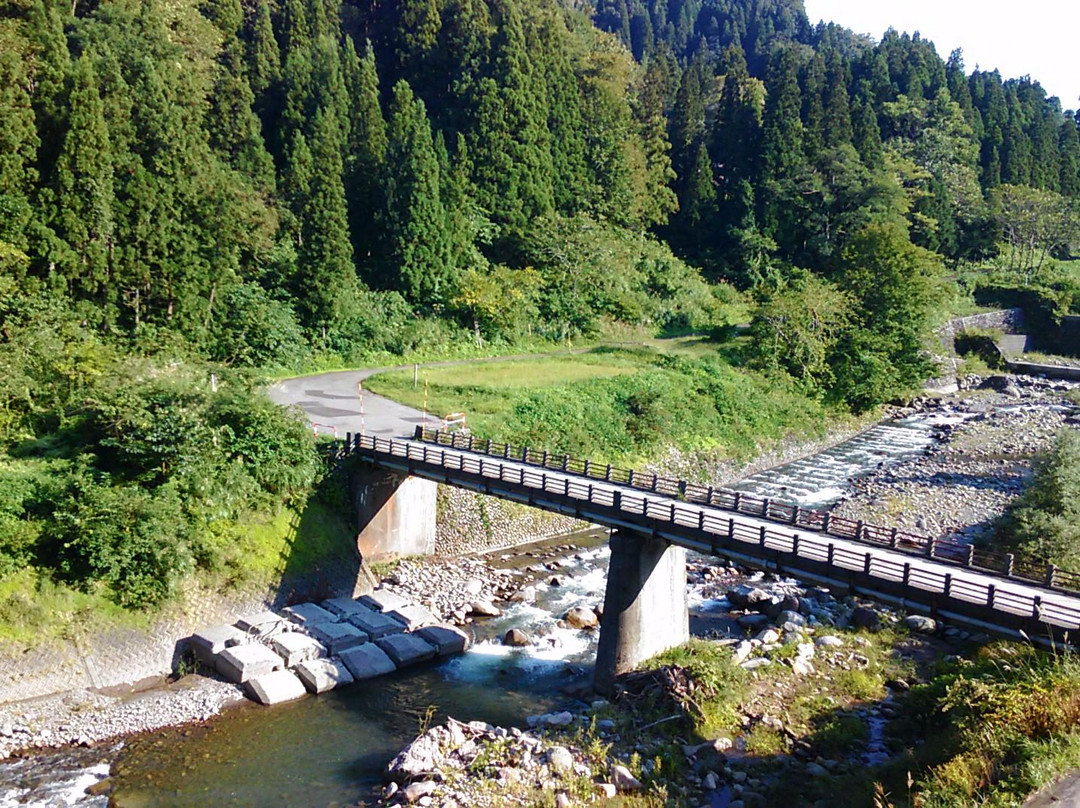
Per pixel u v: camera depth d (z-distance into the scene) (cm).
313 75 6334
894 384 6256
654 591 2316
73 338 3250
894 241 6481
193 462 2625
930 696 1998
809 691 2105
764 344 5909
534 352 5919
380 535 3209
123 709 2123
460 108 6956
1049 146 11125
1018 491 4050
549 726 2011
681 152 9475
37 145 3553
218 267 4225
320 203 5025
